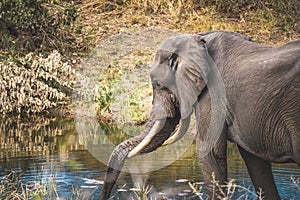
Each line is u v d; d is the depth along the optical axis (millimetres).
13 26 20031
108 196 8695
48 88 16953
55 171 10734
